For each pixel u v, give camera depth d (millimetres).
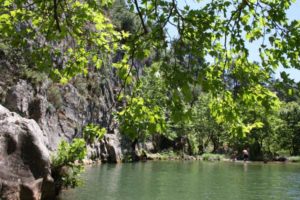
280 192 20656
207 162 48062
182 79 5875
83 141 16047
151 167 34156
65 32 8383
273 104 6992
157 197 17531
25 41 8180
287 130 69688
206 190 20422
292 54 6742
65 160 15727
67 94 35125
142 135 6984
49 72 8492
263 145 69125
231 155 61031
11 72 27656
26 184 12969
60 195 16016
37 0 7930
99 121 40312
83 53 8766
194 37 6391
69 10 8648
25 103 27875
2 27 8055
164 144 57281
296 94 6617
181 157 53750
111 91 44094
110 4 9102
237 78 6941
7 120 13781
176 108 6039
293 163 52906
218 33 7176
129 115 6727
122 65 7289
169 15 6457
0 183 12344
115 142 40125
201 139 65188
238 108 7375
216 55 6859
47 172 13984
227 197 18578
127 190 18984
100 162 37094
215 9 7121
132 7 6969
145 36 6566
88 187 19125
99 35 8852
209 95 7250
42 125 29094
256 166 43062
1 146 13133
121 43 8883
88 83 39781
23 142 13680
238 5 7293
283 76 6531
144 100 6855
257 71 7160
